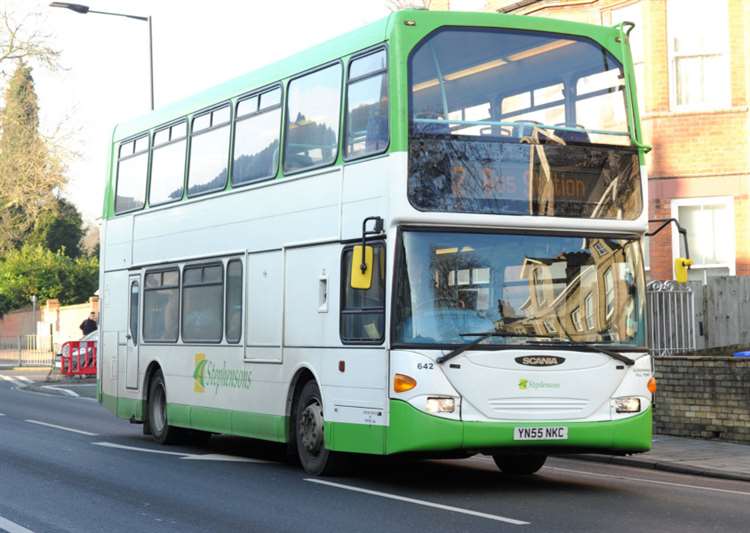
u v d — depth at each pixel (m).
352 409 13.75
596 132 13.83
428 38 13.41
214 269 17.59
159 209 19.66
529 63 13.76
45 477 14.55
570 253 13.49
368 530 10.62
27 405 28.91
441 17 13.51
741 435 18.66
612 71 14.13
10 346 58.75
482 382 12.91
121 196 21.38
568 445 13.12
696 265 26.53
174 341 18.81
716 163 26.41
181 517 11.41
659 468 16.41
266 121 16.42
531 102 13.68
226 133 17.59
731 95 26.34
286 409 15.38
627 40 14.30
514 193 13.34
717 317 22.95
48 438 20.00
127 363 20.66
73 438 20.09
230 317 17.03
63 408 28.12
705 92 26.66
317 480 14.34
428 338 12.93
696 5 26.73
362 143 13.88
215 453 17.95
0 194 66.62
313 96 15.21
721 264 26.31
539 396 13.05
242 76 17.38
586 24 14.16
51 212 72.81
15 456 16.95
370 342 13.41
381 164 13.39
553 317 13.28
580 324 13.38
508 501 12.59
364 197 13.73
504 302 13.18
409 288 13.01
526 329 13.16
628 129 14.00
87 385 38.44
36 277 70.94
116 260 21.39
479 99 13.46
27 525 10.93
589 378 13.23
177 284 18.83
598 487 14.05
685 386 19.56
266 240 16.09
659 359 20.00
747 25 26.25
